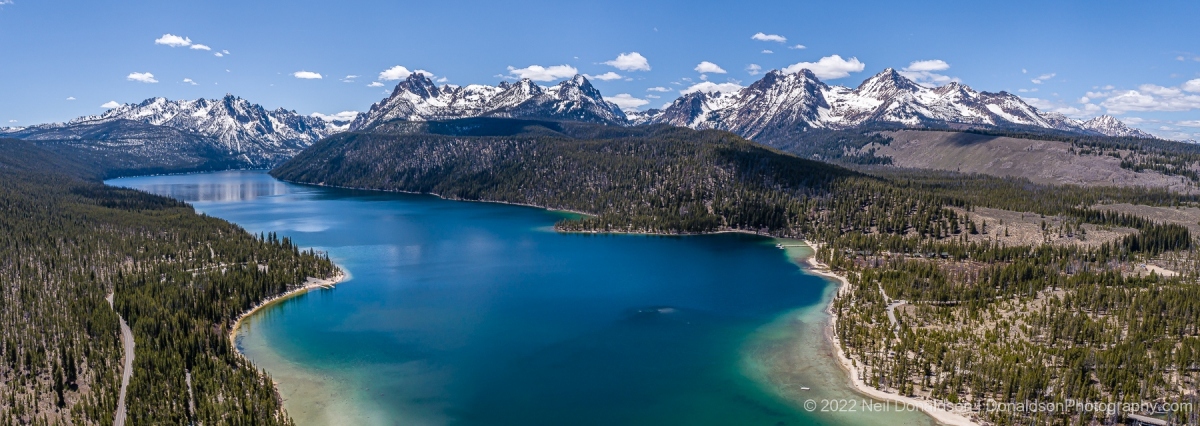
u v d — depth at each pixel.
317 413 188.00
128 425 166.75
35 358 199.38
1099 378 191.75
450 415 188.88
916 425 180.50
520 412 191.12
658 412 191.50
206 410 171.62
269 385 195.75
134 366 197.00
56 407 179.62
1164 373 194.00
